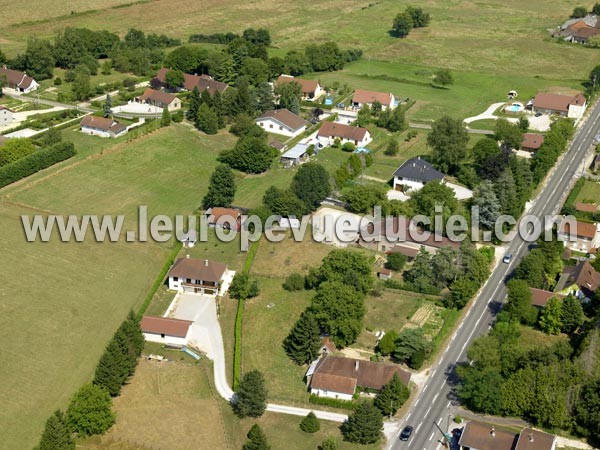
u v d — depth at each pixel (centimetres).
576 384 15988
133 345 16900
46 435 14212
